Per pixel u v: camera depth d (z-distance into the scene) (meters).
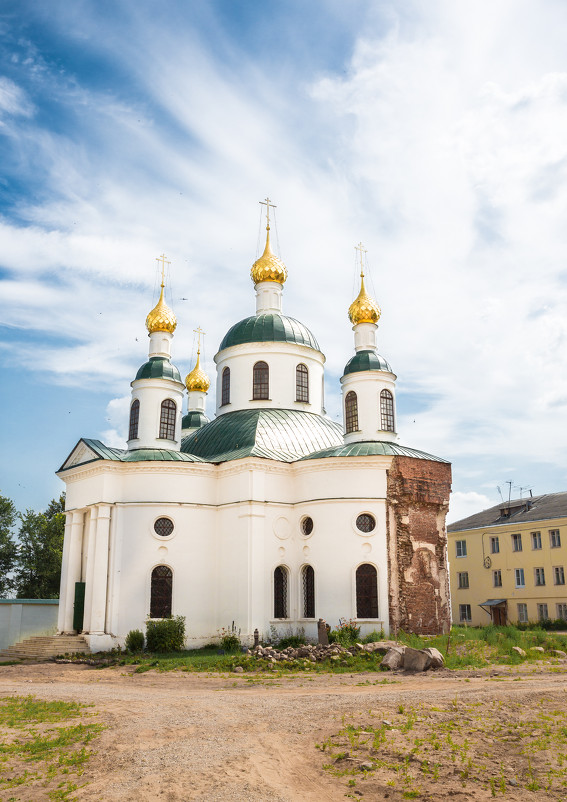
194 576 36.56
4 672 28.56
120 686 23.95
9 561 65.06
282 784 11.91
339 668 26.53
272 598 35.69
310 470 37.03
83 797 11.62
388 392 40.72
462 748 13.51
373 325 42.59
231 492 37.41
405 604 34.91
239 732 15.40
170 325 43.03
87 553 37.94
